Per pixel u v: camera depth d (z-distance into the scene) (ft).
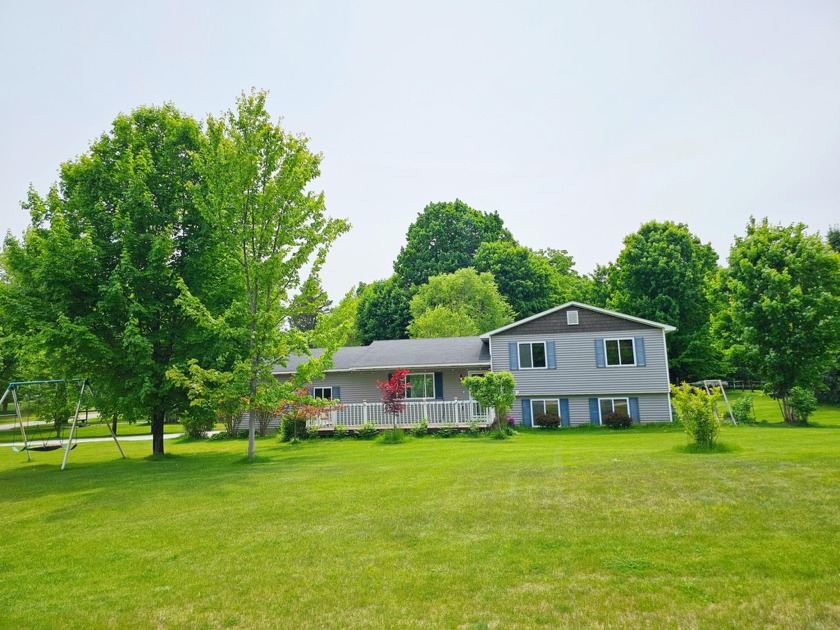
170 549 25.21
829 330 88.43
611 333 94.38
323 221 60.03
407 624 16.37
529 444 63.46
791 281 96.17
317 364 59.57
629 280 140.87
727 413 95.45
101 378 64.44
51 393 89.61
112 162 66.39
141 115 68.69
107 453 78.79
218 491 38.55
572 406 93.97
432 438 79.10
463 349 102.58
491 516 27.30
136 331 57.93
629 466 38.34
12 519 33.40
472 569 20.47
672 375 138.00
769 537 22.09
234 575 21.27
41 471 57.41
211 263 65.05
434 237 202.08
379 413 89.10
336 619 16.97
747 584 17.84
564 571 19.81
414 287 185.68
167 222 64.44
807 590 17.15
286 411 76.28
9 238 59.77
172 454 68.85
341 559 22.41
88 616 18.03
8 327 59.93
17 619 18.01
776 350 93.09
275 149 58.44
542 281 180.55
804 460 37.01
